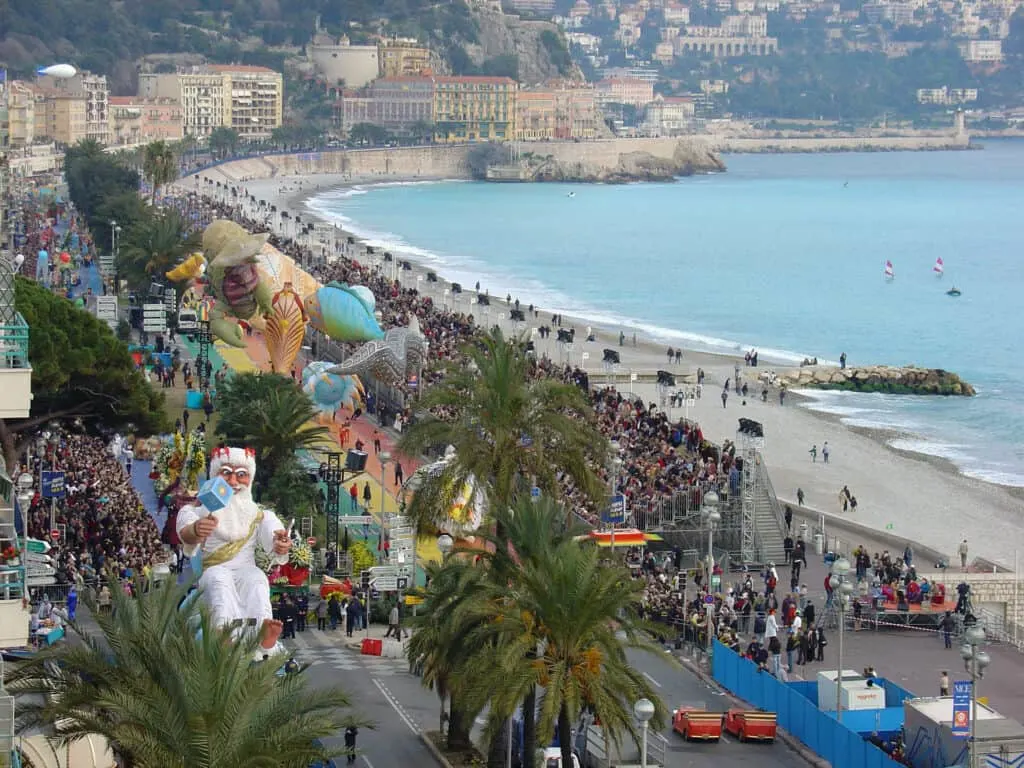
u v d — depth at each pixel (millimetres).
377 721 80062
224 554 67438
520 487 80625
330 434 144125
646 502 114500
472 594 66875
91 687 51125
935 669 93000
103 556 95375
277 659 50844
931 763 74625
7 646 53656
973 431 180250
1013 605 106375
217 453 68688
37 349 98875
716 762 76938
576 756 75125
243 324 188000
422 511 78062
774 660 88562
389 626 95938
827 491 146875
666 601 97000
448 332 187750
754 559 112000
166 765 47781
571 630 62969
